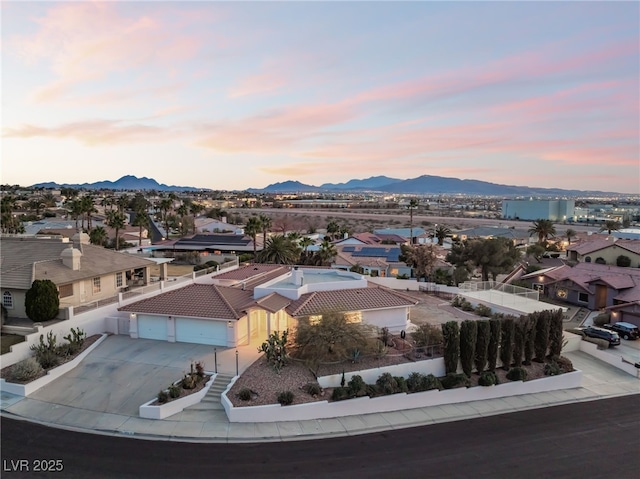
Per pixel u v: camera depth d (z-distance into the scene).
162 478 16.30
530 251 74.00
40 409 20.97
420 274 58.28
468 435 21.22
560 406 25.36
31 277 30.97
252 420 20.81
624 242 61.94
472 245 56.00
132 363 26.00
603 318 41.28
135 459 17.42
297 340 26.47
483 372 27.19
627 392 27.70
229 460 17.72
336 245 78.69
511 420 23.20
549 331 30.44
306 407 21.52
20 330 27.97
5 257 35.59
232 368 25.39
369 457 18.62
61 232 77.69
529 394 26.97
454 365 26.77
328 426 21.14
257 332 32.00
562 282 51.16
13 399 21.75
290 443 19.36
